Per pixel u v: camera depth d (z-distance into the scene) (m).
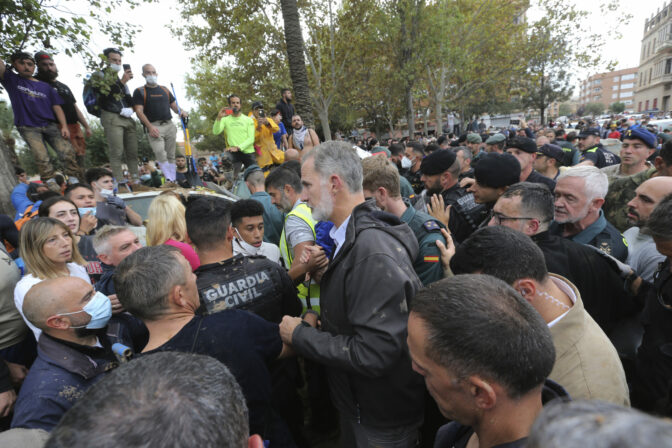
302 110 9.26
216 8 15.24
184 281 1.42
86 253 2.92
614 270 1.88
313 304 2.30
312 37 16.52
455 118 38.19
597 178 2.09
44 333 1.63
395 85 21.52
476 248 1.31
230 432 0.67
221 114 6.68
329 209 1.65
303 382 2.17
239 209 2.45
